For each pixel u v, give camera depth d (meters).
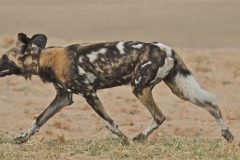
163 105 35.50
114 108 34.56
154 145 24.20
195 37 81.62
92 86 24.34
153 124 24.92
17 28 90.88
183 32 86.25
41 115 24.94
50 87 41.59
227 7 111.56
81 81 24.14
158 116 24.77
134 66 24.08
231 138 24.67
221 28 89.25
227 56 53.81
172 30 88.25
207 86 41.56
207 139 25.52
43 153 22.95
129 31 88.19
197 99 24.67
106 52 24.12
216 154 22.33
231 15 101.88
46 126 29.41
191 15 103.38
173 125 29.84
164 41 78.38
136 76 23.97
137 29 90.06
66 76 24.16
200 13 105.38
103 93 39.44
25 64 24.81
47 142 24.98
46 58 24.48
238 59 51.81
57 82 24.56
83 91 24.27
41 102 36.38
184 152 22.41
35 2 127.38
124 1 128.12
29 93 39.31
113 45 24.31
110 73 24.14
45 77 24.83
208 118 31.72
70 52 24.30
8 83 42.34
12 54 24.88
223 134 24.69
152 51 24.06
